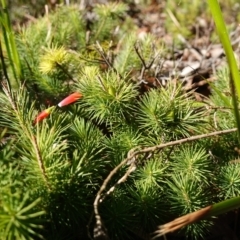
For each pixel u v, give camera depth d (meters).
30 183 0.25
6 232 0.21
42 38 0.42
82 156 0.28
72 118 0.32
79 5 0.58
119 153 0.31
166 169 0.30
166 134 0.31
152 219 0.29
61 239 0.27
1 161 0.24
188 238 0.31
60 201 0.26
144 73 0.38
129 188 0.29
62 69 0.36
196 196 0.28
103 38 0.47
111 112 0.31
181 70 0.50
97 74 0.32
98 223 0.25
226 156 0.33
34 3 0.60
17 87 0.37
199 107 0.33
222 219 0.33
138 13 0.71
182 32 0.63
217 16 0.23
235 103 0.24
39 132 0.28
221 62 0.51
